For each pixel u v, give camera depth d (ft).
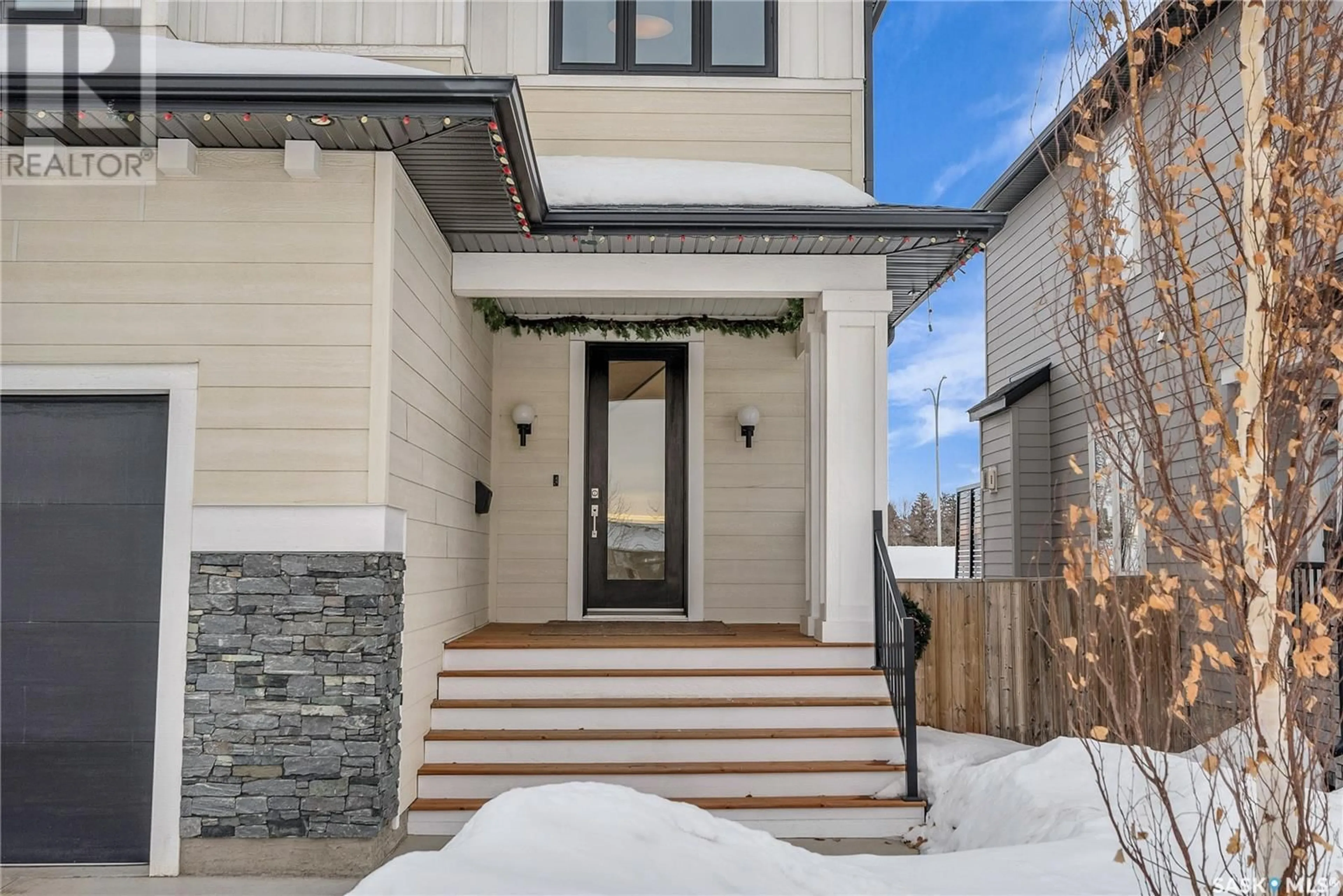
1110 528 26.96
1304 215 7.25
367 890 8.89
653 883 9.91
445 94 13.30
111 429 15.10
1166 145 8.42
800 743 17.99
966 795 16.78
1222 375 19.71
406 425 16.17
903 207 18.80
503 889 9.02
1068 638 8.47
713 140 22.82
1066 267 10.08
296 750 14.39
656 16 23.13
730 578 25.94
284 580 14.62
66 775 14.55
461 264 19.93
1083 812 13.84
